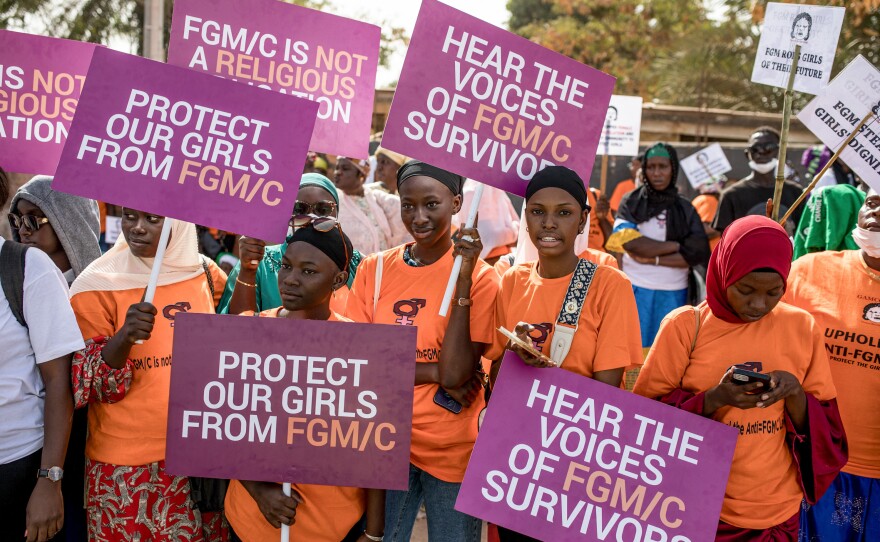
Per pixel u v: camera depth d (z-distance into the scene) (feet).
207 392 10.14
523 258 13.78
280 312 11.55
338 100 12.89
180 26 12.37
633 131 26.78
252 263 13.32
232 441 10.16
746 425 10.85
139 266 12.37
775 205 13.58
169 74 10.90
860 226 12.75
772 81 14.05
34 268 11.06
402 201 12.52
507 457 10.44
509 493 10.42
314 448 10.18
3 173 11.87
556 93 11.75
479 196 11.76
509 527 10.40
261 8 12.53
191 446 10.16
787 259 10.41
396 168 26.25
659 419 10.35
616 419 10.39
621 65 80.69
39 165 13.14
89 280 12.18
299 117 11.00
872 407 12.66
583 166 11.88
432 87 11.55
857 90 13.42
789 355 10.89
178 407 10.14
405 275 12.68
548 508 10.41
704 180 34.22
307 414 10.16
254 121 10.96
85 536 13.33
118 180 10.86
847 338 12.76
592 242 26.50
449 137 11.63
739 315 10.74
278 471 10.18
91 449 12.01
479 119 11.66
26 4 40.24
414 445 12.32
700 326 11.18
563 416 10.45
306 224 11.09
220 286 14.01
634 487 10.36
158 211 10.90
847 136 13.48
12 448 11.06
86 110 10.83
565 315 11.06
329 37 12.75
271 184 10.98
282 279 11.02
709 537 10.24
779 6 13.97
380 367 10.14
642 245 23.00
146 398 11.84
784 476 11.04
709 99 67.31
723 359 10.93
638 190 23.67
